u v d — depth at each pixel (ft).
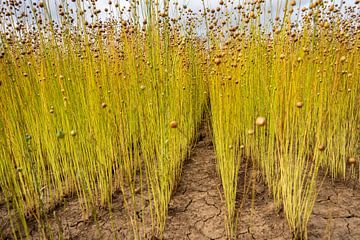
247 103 9.48
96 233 6.65
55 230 6.75
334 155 8.70
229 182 6.81
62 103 7.90
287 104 6.10
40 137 9.00
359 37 9.92
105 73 8.55
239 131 9.55
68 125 7.66
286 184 6.56
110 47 9.73
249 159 10.11
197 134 12.50
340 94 8.86
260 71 9.02
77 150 7.88
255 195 7.96
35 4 8.45
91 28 8.33
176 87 9.03
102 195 7.61
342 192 7.80
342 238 6.13
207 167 9.89
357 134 9.79
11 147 7.26
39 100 8.11
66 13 7.93
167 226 6.88
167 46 7.27
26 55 8.25
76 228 6.83
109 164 8.14
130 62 7.93
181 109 9.62
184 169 9.86
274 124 7.26
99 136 7.77
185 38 11.44
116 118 9.09
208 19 9.95
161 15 7.06
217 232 6.60
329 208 7.14
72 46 8.52
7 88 6.96
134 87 7.97
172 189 8.32
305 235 6.07
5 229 6.79
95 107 7.80
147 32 6.73
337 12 8.50
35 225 6.94
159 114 6.93
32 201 7.15
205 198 7.98
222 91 6.72
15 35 8.37
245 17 8.25
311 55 6.65
